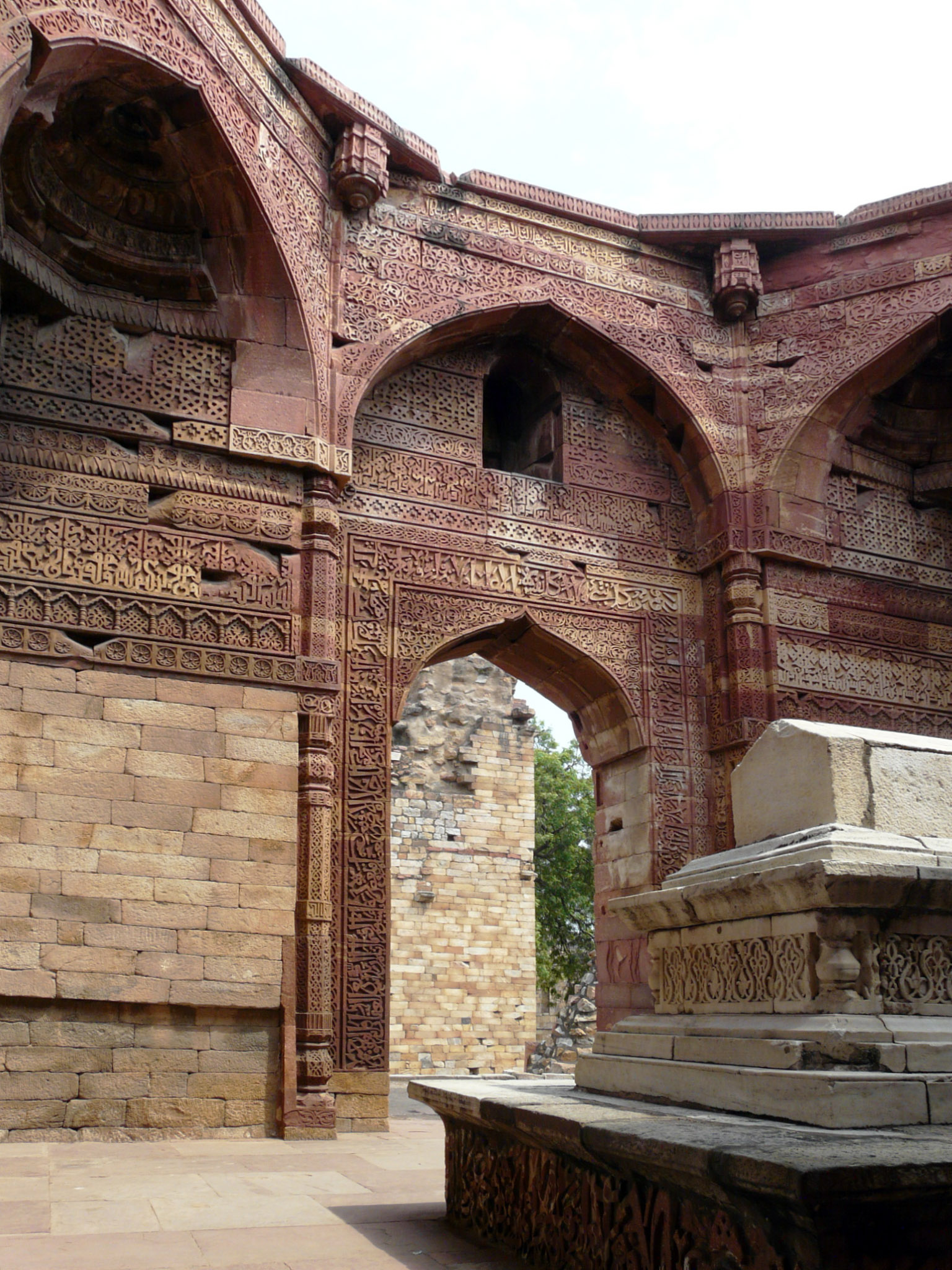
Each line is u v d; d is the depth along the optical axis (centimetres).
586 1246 362
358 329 1056
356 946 956
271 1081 848
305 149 1035
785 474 1191
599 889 1200
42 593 870
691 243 1224
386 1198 541
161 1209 498
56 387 916
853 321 1197
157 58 859
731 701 1145
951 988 371
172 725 884
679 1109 381
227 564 940
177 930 841
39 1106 776
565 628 1138
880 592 1231
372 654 1037
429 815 2023
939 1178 262
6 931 791
